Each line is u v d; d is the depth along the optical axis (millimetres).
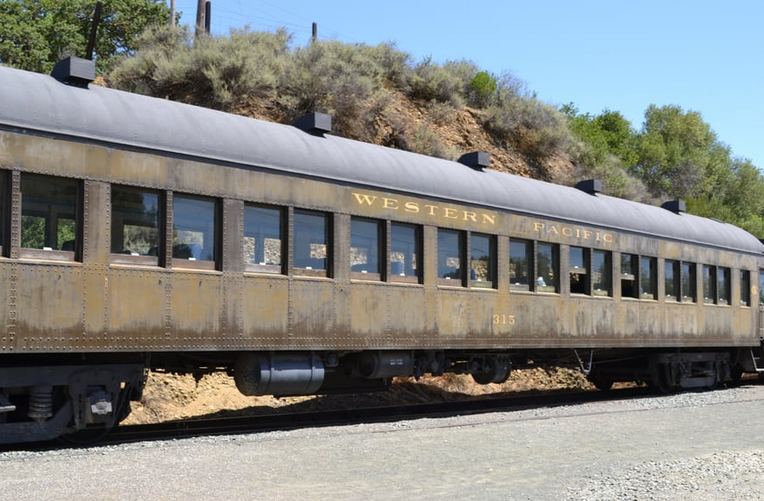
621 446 9562
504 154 27172
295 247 11516
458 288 13562
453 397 17297
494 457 8703
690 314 18438
